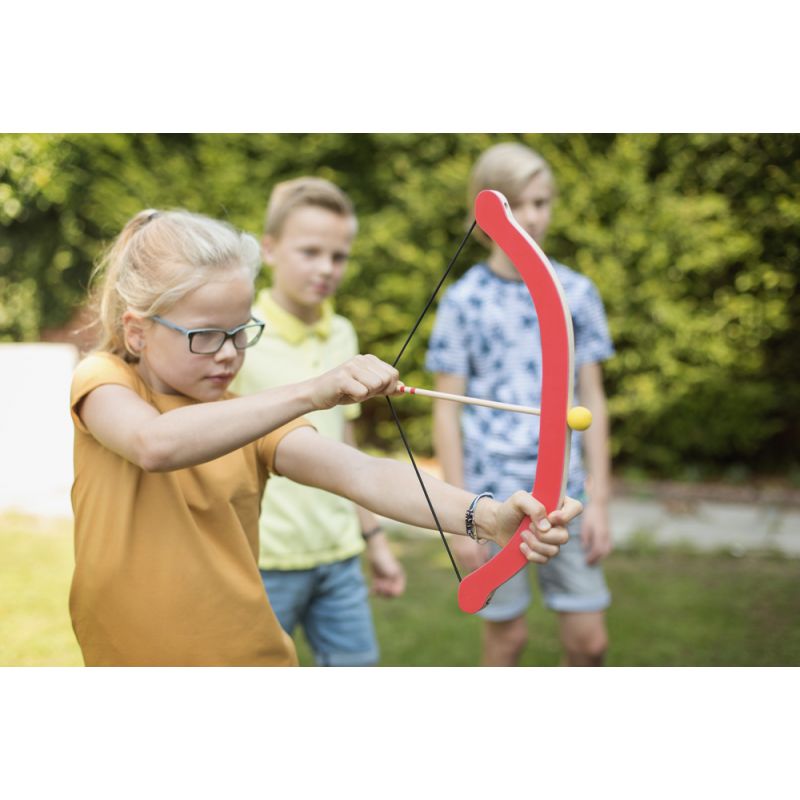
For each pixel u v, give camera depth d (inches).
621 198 215.9
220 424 59.1
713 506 214.7
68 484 217.6
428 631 146.3
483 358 114.5
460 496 64.1
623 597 161.3
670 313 217.5
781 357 222.8
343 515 108.0
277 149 233.5
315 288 108.7
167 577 68.6
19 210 253.0
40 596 155.6
